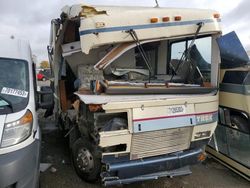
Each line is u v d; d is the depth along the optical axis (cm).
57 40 560
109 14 448
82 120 477
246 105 496
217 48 509
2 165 331
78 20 481
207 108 488
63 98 605
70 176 518
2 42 470
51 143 689
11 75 422
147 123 432
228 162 561
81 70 539
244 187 504
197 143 489
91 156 475
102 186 486
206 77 544
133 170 436
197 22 481
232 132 537
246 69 509
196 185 506
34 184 367
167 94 467
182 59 550
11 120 358
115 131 421
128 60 523
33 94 421
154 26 462
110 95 439
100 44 440
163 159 454
